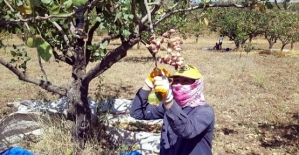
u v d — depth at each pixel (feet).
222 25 89.20
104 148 16.02
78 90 15.30
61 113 17.84
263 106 27.35
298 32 85.35
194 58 60.29
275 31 85.71
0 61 14.17
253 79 38.86
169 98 7.25
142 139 17.06
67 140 15.01
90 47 14.03
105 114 18.30
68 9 6.23
